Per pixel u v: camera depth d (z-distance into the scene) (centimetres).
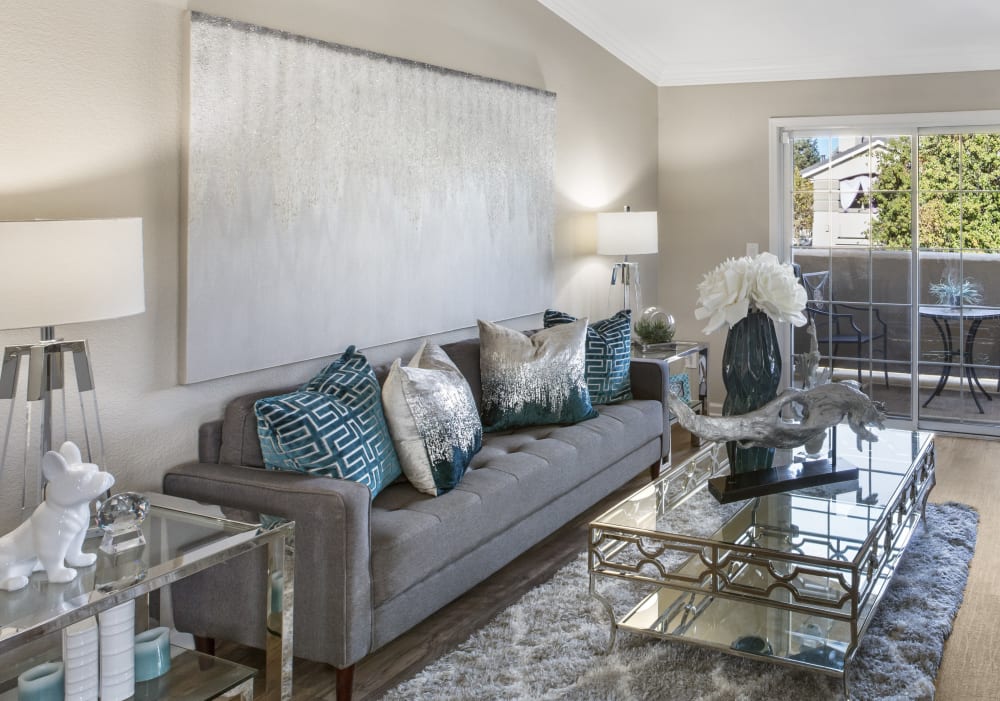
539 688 249
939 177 570
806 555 240
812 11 507
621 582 322
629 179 602
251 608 255
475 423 324
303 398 274
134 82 263
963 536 375
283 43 308
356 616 241
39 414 245
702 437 295
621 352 444
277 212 311
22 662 231
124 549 213
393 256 370
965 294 570
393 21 372
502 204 447
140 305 225
